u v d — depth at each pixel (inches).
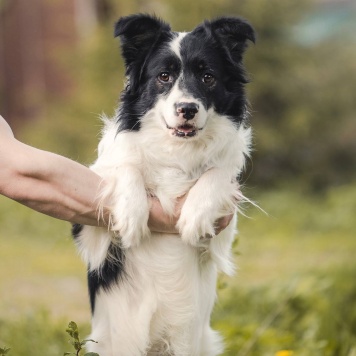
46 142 992.9
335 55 994.7
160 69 246.4
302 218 788.0
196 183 238.1
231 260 260.8
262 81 931.3
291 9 940.0
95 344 247.3
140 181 231.9
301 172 982.4
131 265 239.5
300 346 325.7
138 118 244.4
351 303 390.3
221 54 252.2
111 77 950.4
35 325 353.1
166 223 233.1
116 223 225.5
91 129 954.1
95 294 247.3
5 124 208.2
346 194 851.4
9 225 751.7
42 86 1196.5
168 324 243.0
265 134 936.9
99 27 983.6
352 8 1175.0
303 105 960.9
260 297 397.7
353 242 676.7
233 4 909.2
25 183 202.1
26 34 1192.2
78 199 210.2
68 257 638.5
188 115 235.1
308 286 373.7
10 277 558.6
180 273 239.0
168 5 890.7
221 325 337.4
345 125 999.0
